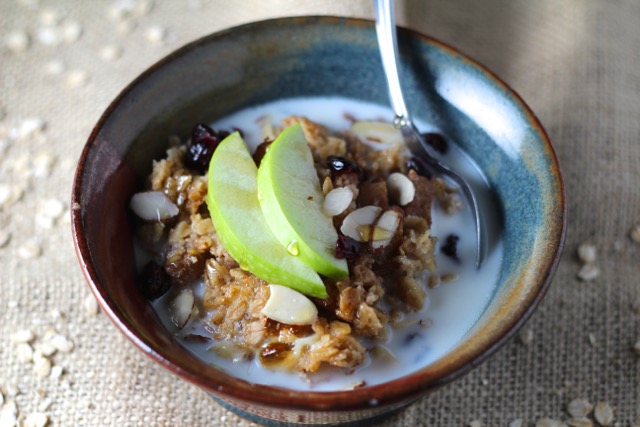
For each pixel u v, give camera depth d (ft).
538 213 1.20
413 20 1.64
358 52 1.37
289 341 1.15
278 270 1.14
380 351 1.17
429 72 1.35
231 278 1.19
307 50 1.37
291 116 1.36
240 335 1.17
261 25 1.34
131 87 1.26
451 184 1.32
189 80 1.33
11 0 1.70
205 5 1.69
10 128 1.55
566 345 1.33
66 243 1.43
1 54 1.64
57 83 1.61
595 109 1.53
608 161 1.49
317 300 1.16
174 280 1.21
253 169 1.22
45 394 1.29
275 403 1.01
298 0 1.64
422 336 1.19
